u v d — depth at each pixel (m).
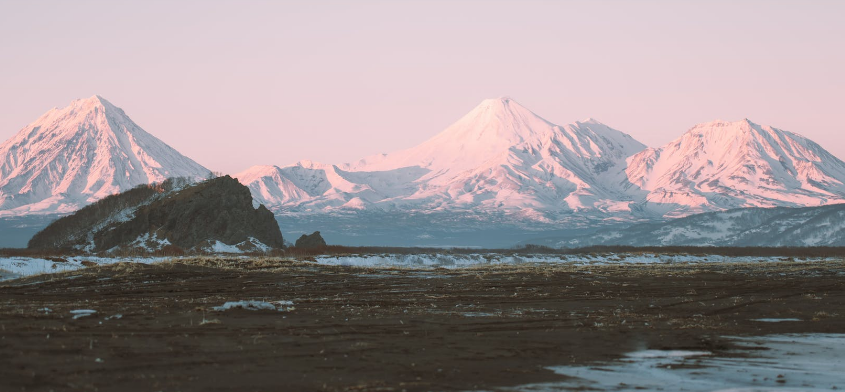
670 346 27.64
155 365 21.75
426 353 25.08
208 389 19.25
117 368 21.17
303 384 20.11
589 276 73.19
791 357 25.67
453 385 20.55
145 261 81.75
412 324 32.22
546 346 27.16
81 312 32.69
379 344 26.56
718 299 46.97
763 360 25.09
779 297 48.66
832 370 23.50
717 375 22.64
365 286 58.50
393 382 20.67
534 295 49.81
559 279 68.06
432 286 58.78
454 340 27.95
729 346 27.77
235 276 66.94
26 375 19.86
